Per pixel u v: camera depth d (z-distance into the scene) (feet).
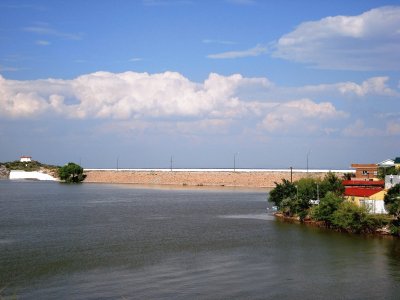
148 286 175.63
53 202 531.50
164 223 346.95
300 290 172.86
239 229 315.17
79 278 185.57
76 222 349.41
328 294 168.96
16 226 324.19
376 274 194.08
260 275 192.03
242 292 169.89
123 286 175.22
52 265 205.57
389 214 297.94
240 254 231.09
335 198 326.24
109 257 222.28
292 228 319.06
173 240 269.85
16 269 198.29
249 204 507.71
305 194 389.19
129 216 392.68
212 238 277.03
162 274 192.34
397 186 295.69
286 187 420.77
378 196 313.53
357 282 183.01
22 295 164.45
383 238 275.18
